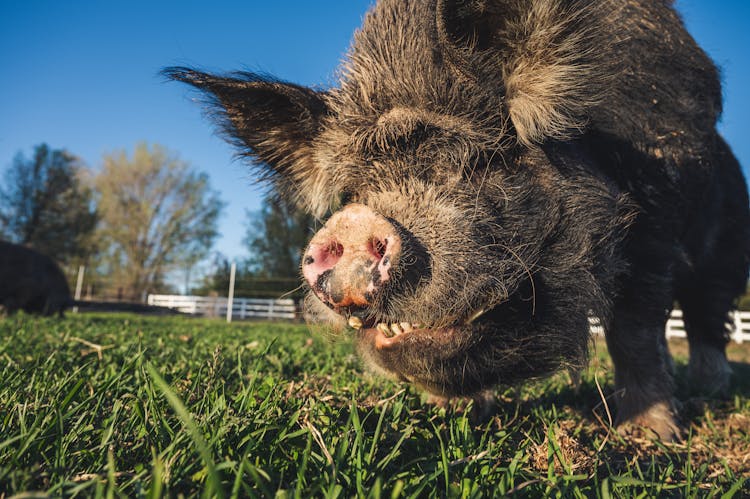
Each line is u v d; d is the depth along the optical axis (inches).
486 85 18.5
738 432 23.9
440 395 18.5
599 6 18.6
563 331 19.1
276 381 19.6
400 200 17.3
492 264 17.0
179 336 49.3
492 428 19.6
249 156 23.7
